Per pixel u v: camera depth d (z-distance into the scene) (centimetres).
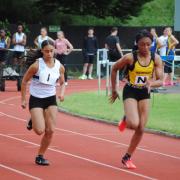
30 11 7444
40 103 1867
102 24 7700
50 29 6794
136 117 1836
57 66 1878
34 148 2211
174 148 2305
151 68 1844
